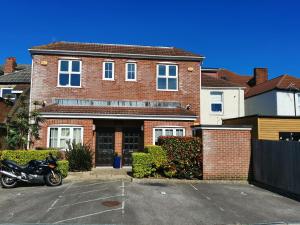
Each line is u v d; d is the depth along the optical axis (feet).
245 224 29.19
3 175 43.70
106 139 65.98
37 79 66.74
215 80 84.53
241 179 50.88
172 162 50.90
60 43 73.41
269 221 30.12
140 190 42.22
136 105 67.92
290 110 83.10
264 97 87.66
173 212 32.60
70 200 36.63
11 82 96.37
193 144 51.34
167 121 63.52
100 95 68.28
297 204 36.78
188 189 43.86
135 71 70.13
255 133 58.03
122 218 30.25
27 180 43.91
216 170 50.62
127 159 66.08
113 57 69.56
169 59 71.20
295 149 40.93
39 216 30.63
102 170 59.47
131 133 66.85
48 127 60.03
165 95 70.23
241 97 81.61
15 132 53.36
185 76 71.36
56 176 45.47
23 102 59.67
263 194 41.88
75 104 65.98
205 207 34.73
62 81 67.56
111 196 38.52
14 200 36.68
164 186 45.55
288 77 88.84
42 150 51.06
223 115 80.64
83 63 68.54
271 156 46.26
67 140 60.44
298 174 40.11
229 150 51.11
